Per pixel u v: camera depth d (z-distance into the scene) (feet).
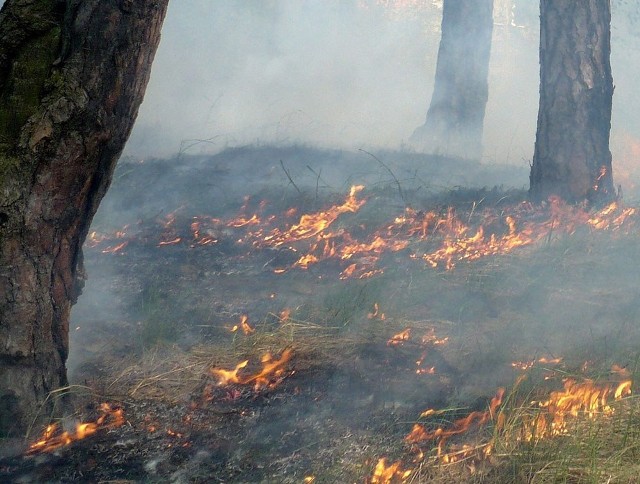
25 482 11.24
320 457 11.55
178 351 15.57
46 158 12.10
